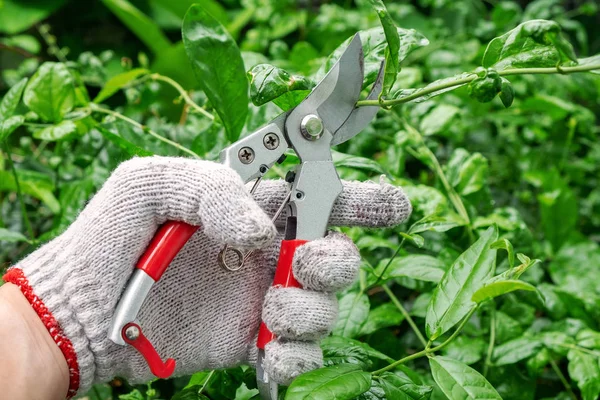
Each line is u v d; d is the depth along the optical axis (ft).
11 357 1.18
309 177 1.26
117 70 3.86
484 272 1.31
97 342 1.22
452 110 2.07
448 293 1.32
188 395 1.39
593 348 1.74
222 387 1.48
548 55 1.27
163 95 2.56
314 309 1.20
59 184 2.17
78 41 4.06
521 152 2.72
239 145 1.24
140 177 1.20
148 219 1.20
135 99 2.08
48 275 1.23
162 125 2.10
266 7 2.87
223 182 1.16
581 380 1.66
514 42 1.28
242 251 1.29
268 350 1.21
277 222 1.37
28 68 2.58
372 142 2.03
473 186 1.91
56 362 1.22
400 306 1.75
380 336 1.77
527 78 2.54
